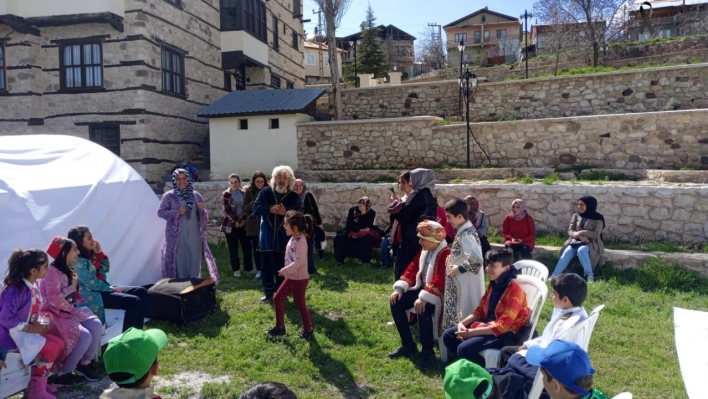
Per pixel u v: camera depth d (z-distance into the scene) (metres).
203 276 8.61
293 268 5.58
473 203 8.34
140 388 2.74
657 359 5.17
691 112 11.06
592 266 8.02
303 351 5.38
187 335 5.93
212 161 14.37
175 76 15.41
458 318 4.84
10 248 5.50
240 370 5.05
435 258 5.04
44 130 14.26
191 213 7.45
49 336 4.40
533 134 12.38
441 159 13.14
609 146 11.77
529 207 9.86
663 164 11.35
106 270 5.74
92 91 13.99
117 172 7.29
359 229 9.43
